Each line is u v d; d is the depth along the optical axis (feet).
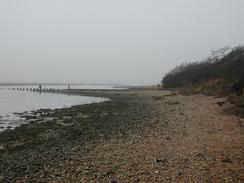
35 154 52.49
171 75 297.74
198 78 206.80
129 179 35.09
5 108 155.63
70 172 39.27
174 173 36.35
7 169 43.47
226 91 126.62
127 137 61.77
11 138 69.77
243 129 60.34
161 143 53.31
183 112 95.45
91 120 95.35
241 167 37.52
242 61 143.33
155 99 169.78
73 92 333.62
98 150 51.34
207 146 48.73
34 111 135.03
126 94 250.78
